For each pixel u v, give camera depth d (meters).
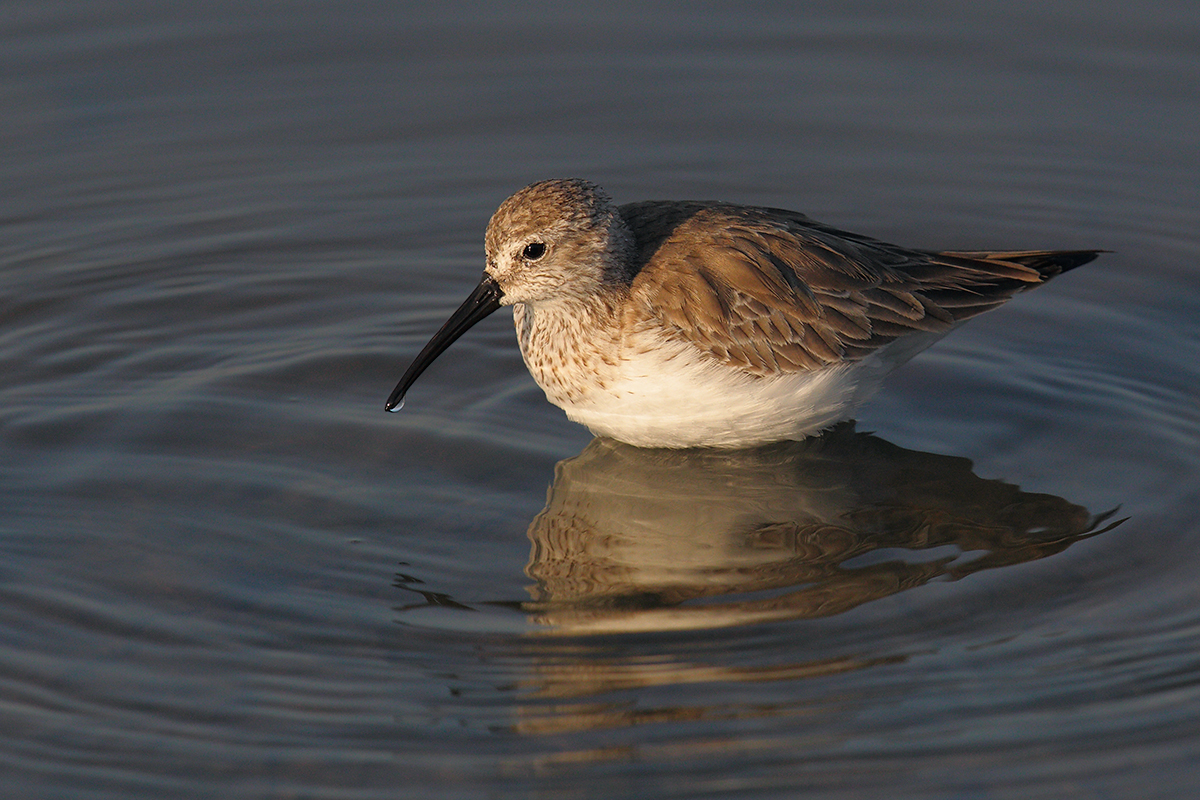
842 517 13.05
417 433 14.39
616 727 10.20
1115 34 20.91
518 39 21.36
